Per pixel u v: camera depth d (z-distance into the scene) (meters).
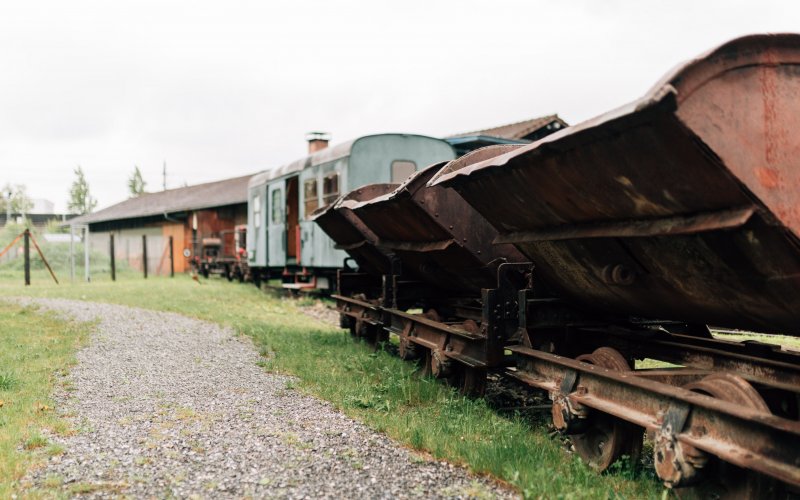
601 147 3.37
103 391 6.43
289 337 9.91
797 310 3.29
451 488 3.81
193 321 12.16
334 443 4.71
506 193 4.54
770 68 2.98
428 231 6.47
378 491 3.78
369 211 7.30
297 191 17.95
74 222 45.16
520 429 5.00
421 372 7.47
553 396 4.64
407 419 5.18
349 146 13.38
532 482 3.77
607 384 4.18
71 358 8.00
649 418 3.73
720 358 4.55
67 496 3.64
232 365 7.93
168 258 33.41
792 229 2.94
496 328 5.64
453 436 4.79
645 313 4.78
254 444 4.68
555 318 5.59
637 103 2.87
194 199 35.28
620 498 3.63
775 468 2.91
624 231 3.78
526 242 4.91
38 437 4.60
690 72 2.80
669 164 3.11
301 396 6.29
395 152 13.76
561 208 4.21
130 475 3.99
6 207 81.50
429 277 7.86
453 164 5.43
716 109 2.88
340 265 13.61
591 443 4.54
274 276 20.47
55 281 23.41
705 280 3.64
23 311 12.88
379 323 8.91
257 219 20.14
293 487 3.84
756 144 2.94
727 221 3.05
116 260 32.69
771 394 4.01
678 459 3.40
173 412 5.63
